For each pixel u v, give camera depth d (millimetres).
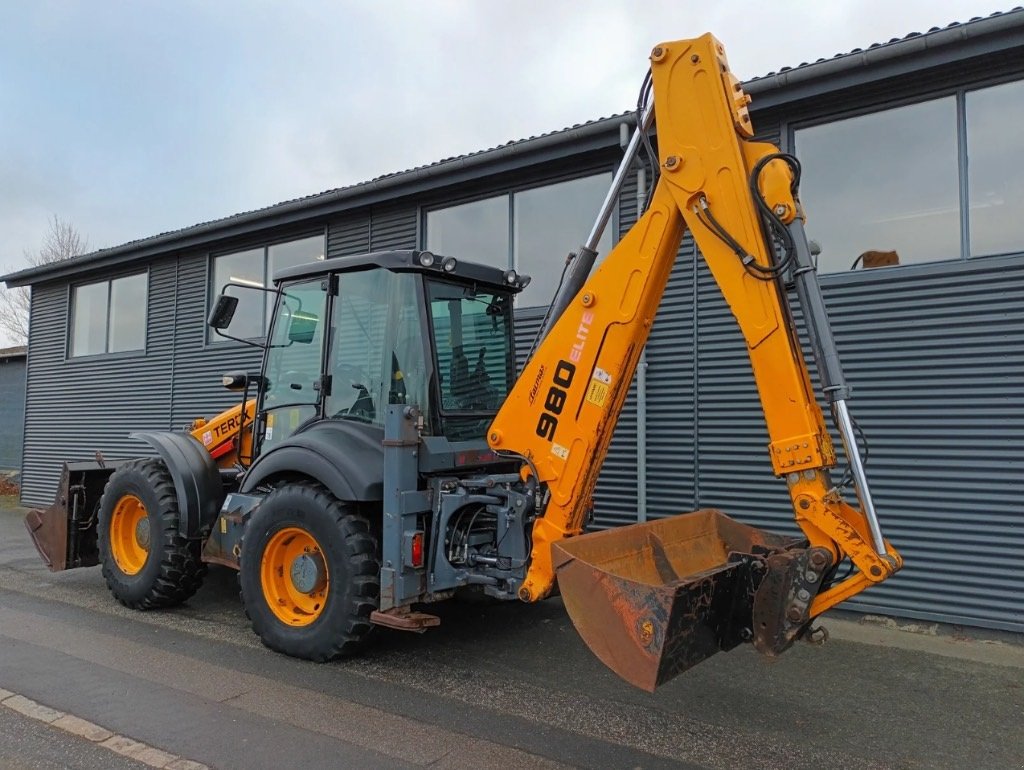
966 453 5355
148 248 11070
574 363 3947
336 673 4324
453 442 4703
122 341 11883
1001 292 5266
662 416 6734
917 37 5289
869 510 3084
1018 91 5293
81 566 6324
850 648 4926
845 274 5844
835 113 5965
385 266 4715
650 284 3764
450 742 3408
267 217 9555
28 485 12938
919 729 3631
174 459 5496
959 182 5492
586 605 3162
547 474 3994
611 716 3736
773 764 3236
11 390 15844
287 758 3225
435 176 7992
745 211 3383
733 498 6375
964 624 5312
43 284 13047
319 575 4523
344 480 4375
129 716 3668
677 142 3586
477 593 5242
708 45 3516
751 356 3369
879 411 5680
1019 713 3842
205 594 6270
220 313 5172
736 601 3281
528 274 7699
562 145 7086
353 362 4895
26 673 4289
